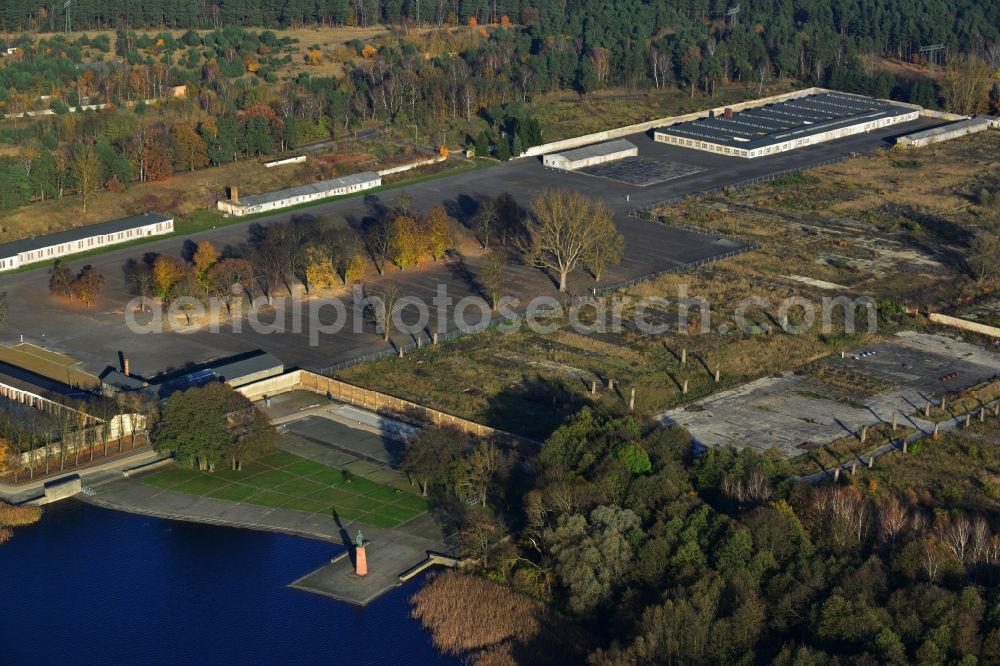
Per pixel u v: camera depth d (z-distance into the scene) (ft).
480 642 567.18
